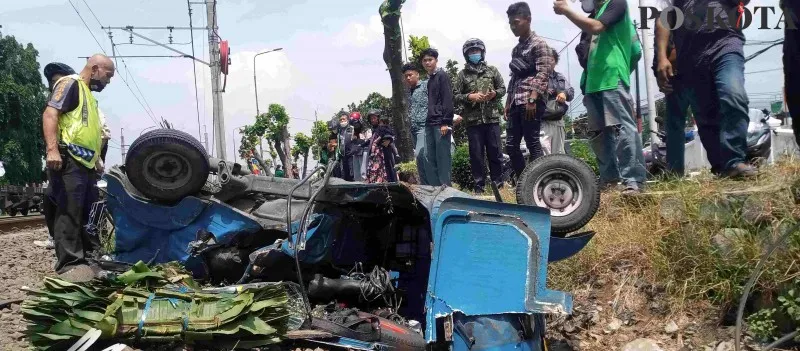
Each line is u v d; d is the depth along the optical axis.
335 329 4.46
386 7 9.47
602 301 6.20
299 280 4.62
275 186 5.43
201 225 5.28
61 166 6.18
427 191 5.20
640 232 6.37
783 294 5.35
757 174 6.39
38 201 27.16
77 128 6.27
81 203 6.28
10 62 50.62
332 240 5.13
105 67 6.60
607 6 6.99
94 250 6.23
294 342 4.36
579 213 5.81
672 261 6.05
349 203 5.15
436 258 4.50
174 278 4.59
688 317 5.77
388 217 5.50
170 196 5.25
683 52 6.78
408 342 4.52
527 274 4.59
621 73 7.07
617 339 5.85
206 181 5.39
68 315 4.06
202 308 4.16
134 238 5.39
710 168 7.02
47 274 7.87
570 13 7.03
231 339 4.18
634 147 7.07
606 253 6.45
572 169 5.82
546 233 4.67
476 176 8.97
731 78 6.42
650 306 5.98
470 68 8.85
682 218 6.18
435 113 8.54
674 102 7.32
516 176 8.79
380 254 5.54
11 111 48.34
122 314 4.09
